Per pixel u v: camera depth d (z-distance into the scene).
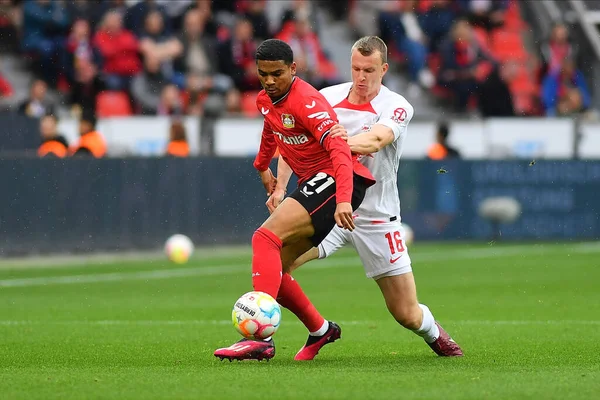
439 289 40.88
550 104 77.56
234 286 42.03
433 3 79.19
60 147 54.06
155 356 22.78
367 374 18.41
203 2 70.38
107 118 59.41
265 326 19.55
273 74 19.53
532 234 63.88
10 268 48.25
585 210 64.56
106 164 53.16
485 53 76.44
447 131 63.75
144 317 32.12
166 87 64.75
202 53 69.25
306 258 21.88
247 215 57.00
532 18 82.94
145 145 60.00
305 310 21.42
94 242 52.91
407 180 61.91
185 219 55.44
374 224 21.42
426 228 62.50
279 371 18.89
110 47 66.38
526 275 46.31
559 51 78.19
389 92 21.69
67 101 65.94
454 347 22.42
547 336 26.94
